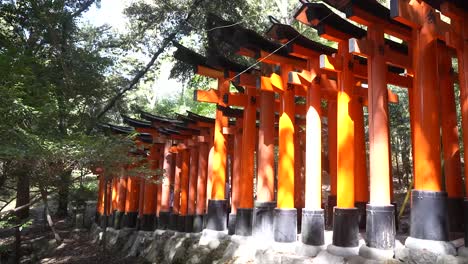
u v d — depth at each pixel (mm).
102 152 7586
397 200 13078
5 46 11906
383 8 5609
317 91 6695
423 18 5039
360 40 5516
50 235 18297
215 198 9516
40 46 14719
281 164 7148
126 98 20234
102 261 13203
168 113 23703
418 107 4980
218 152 9641
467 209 4539
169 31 16578
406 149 14492
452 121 6469
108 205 17250
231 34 7488
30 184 8094
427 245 4613
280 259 6355
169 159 12953
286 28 6344
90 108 16531
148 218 13547
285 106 7250
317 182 6492
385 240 5211
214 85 16953
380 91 5516
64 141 7035
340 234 5785
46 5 13930
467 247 4500
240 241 7965
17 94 6699
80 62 14242
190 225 11312
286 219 6922
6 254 14656
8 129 6457
